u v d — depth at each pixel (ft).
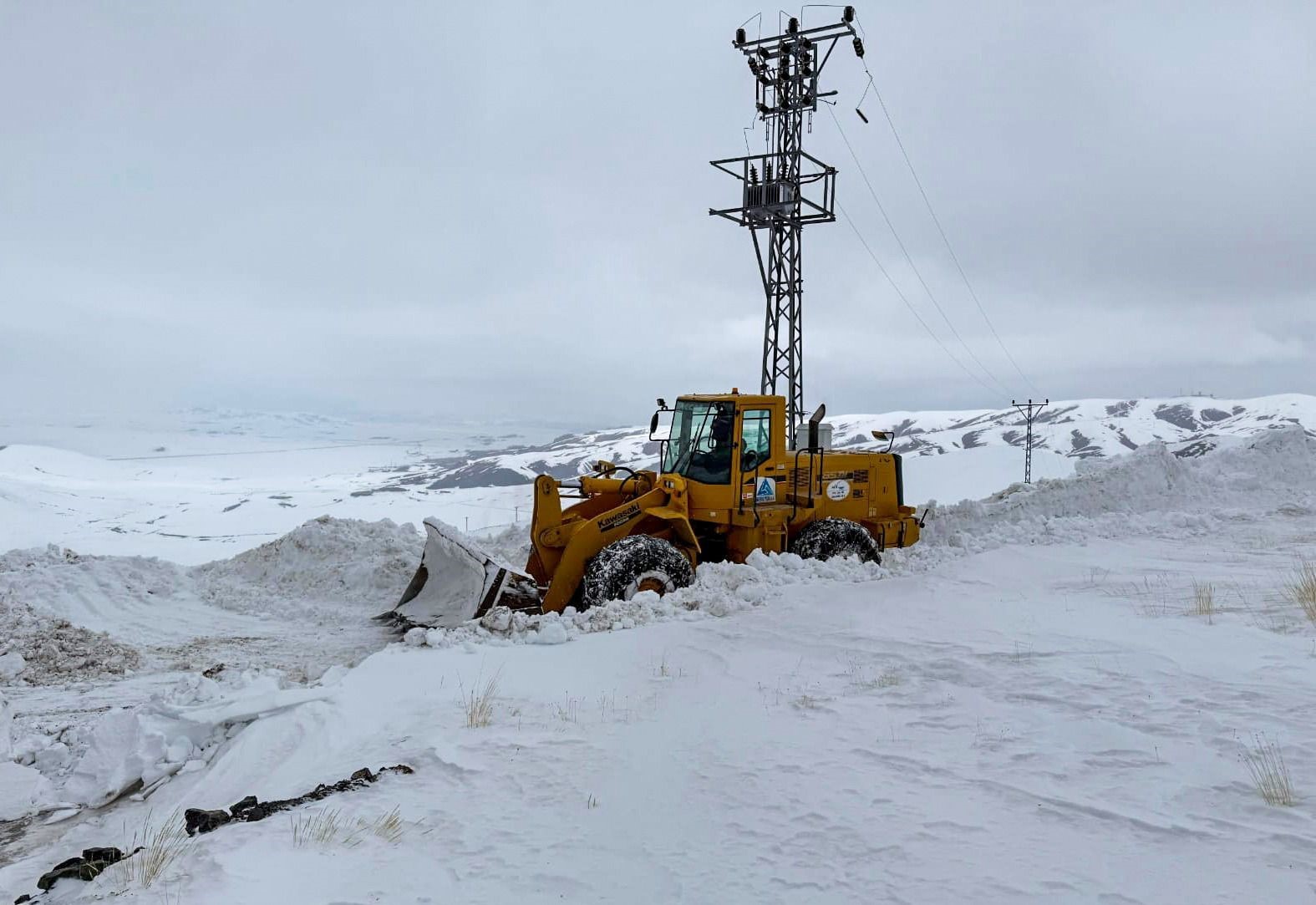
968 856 12.16
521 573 34.86
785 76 77.10
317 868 13.01
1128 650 21.70
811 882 11.79
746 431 38.86
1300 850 11.55
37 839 18.63
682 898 11.68
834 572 36.81
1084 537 44.83
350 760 18.94
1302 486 55.77
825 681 22.21
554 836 13.98
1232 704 17.26
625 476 42.37
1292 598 26.58
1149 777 14.37
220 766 20.38
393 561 47.39
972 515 50.90
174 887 12.54
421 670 25.93
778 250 78.38
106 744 22.35
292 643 37.19
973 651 23.21
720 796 15.06
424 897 12.05
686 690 22.50
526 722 20.40
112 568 47.98
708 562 39.52
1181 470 55.42
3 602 38.60
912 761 16.05
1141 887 10.94
